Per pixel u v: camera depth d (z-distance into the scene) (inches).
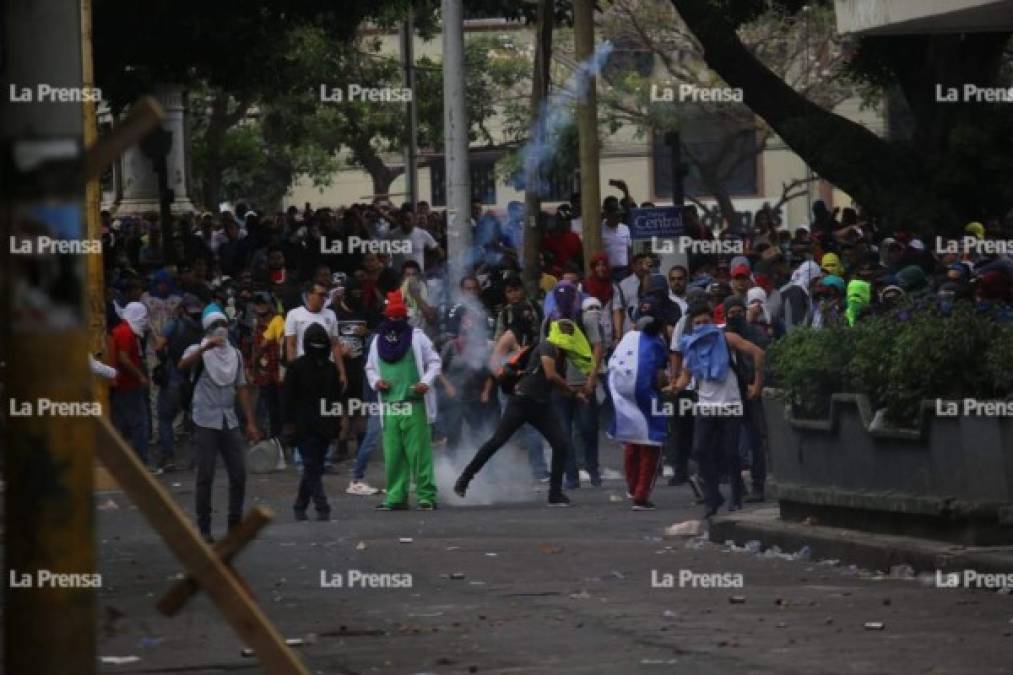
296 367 1620.3
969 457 1155.3
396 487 1728.6
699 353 1561.3
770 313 2097.7
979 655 882.8
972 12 1673.2
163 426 2113.7
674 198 2546.8
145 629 1009.5
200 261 2325.3
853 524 1302.9
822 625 989.8
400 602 1119.0
